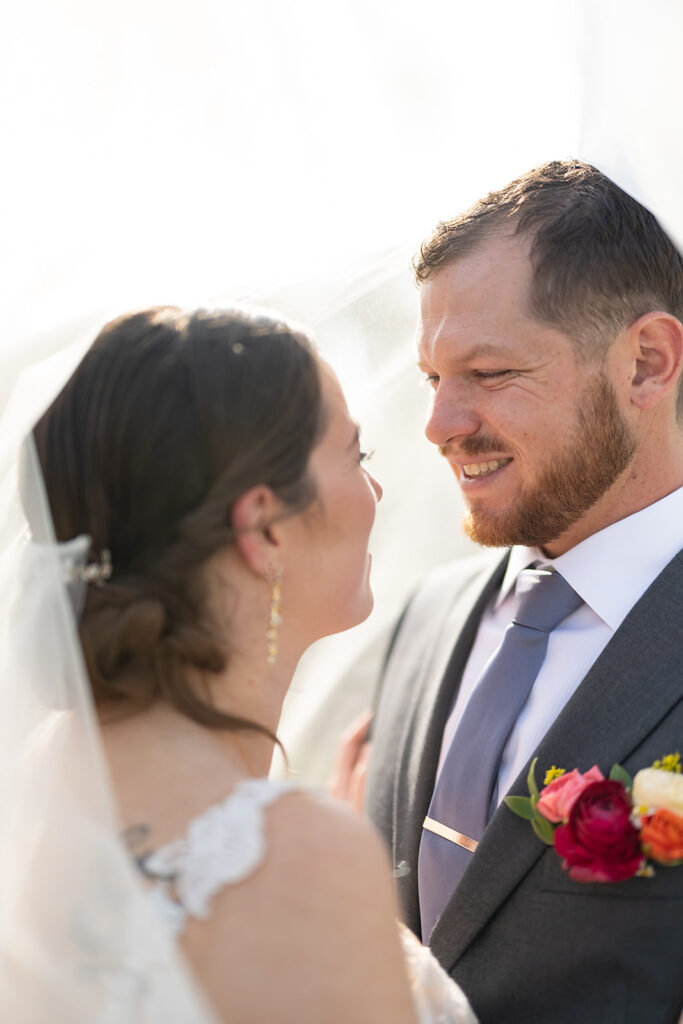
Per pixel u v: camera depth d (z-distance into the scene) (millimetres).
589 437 1863
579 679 1863
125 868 1136
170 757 1266
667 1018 1574
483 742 1903
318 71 1642
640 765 1654
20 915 1147
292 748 2895
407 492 2615
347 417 1451
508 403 1865
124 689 1288
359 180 1756
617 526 1906
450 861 1876
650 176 1764
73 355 1441
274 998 1092
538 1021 1646
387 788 2201
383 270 1928
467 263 1864
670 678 1696
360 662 2936
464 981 1711
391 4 1643
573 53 1706
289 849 1166
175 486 1294
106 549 1305
